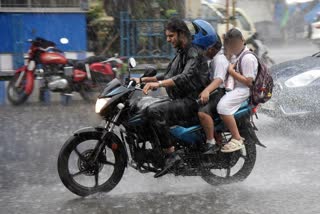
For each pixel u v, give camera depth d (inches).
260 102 412.8
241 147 403.2
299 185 424.8
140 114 386.3
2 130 637.9
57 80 809.5
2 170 475.8
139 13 1102.4
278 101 602.2
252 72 406.6
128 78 403.2
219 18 1093.1
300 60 662.5
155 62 1058.7
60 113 748.6
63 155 386.0
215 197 397.7
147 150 396.2
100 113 388.5
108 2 1093.1
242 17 1172.5
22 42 975.6
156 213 362.9
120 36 1055.6
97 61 841.5
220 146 407.5
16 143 574.9
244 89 409.4
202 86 396.5
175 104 392.5
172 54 1063.6
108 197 397.4
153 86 381.4
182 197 398.0
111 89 389.1
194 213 363.3
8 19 971.9
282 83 607.2
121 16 1047.6
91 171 393.7
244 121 413.1
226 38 414.0
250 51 413.7
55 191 414.3
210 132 399.9
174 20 394.6
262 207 374.9
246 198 394.9
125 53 1054.4
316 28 1418.6
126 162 400.5
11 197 400.2
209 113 398.0
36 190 417.7
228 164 410.6
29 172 469.4
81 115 732.7
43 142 578.9
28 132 627.2
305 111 596.1
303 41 1611.7
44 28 997.8
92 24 1051.9
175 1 1128.2
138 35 1055.0
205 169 407.8
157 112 385.4
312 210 367.9
